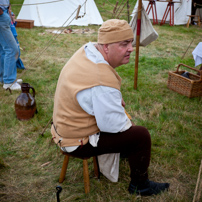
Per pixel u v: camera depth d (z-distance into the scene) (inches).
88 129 67.0
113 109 62.7
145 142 70.0
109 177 81.0
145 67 206.5
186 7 407.5
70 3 349.7
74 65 65.3
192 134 112.1
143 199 78.0
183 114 129.3
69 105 65.1
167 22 417.1
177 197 78.7
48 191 81.0
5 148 100.2
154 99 146.7
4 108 130.0
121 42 62.6
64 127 67.7
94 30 336.8
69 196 78.9
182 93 153.8
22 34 286.5
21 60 201.5
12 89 150.3
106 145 68.9
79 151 70.6
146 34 145.5
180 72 163.8
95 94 61.2
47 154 97.3
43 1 339.0
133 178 77.1
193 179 86.9
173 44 289.3
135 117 127.5
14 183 83.6
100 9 490.0
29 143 104.3
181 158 96.7
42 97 145.1
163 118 125.6
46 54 229.1
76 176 87.5
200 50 149.3
